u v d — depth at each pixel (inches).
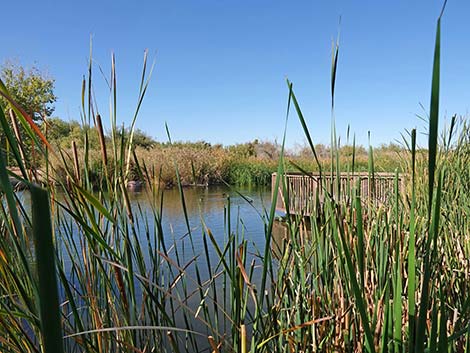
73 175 33.0
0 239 26.9
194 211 323.9
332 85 25.9
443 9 14.9
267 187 657.0
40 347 27.6
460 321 27.9
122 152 35.3
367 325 23.3
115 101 34.6
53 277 11.1
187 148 693.9
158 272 42.9
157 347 36.9
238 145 1001.5
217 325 39.7
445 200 79.7
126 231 34.9
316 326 41.0
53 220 34.4
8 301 34.8
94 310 35.5
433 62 15.6
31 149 32.4
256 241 185.8
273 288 41.6
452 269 54.7
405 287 43.4
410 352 23.3
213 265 116.0
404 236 47.6
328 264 42.4
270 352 39.6
